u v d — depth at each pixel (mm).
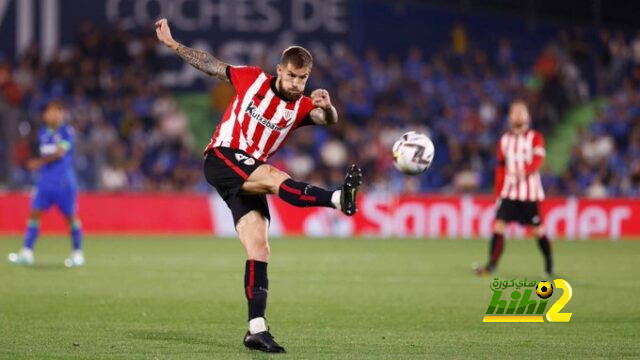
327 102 23531
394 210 79500
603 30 110062
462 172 90375
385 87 100438
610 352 24438
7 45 101938
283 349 23562
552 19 110250
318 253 59250
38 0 102000
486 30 109938
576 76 106375
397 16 108375
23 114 81062
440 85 101875
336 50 107062
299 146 91875
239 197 24094
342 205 22297
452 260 54594
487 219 78625
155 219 78938
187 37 104938
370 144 92312
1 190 78812
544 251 45656
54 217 76250
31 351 23922
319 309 32969
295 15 106250
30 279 41594
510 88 102562
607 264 52469
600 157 91625
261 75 24172
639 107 100625
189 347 24625
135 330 27594
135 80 98250
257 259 23672
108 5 103125
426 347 25109
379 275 45375
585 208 78688
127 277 43125
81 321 29297
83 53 98938
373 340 26266
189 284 40500
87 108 94812
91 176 81062
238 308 32812
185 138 95250
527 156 45062
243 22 105562
